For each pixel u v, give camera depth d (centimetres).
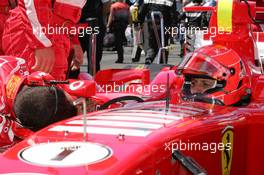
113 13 1288
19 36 397
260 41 618
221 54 361
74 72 474
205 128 290
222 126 303
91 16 775
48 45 391
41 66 392
